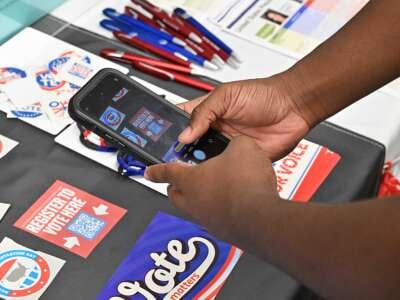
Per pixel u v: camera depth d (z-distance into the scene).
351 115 0.83
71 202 0.71
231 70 0.89
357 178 0.75
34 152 0.76
